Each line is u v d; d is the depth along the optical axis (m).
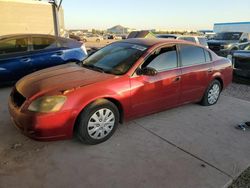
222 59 5.38
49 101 3.06
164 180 2.82
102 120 3.49
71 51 7.24
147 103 3.97
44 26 13.06
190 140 3.75
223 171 3.03
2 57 6.23
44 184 2.70
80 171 2.93
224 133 4.03
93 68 4.04
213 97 5.27
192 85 4.65
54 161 3.10
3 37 6.48
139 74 3.79
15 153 3.24
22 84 3.59
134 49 4.14
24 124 3.11
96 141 3.49
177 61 4.37
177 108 5.03
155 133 3.91
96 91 3.35
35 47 6.73
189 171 3.00
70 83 3.35
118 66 3.88
